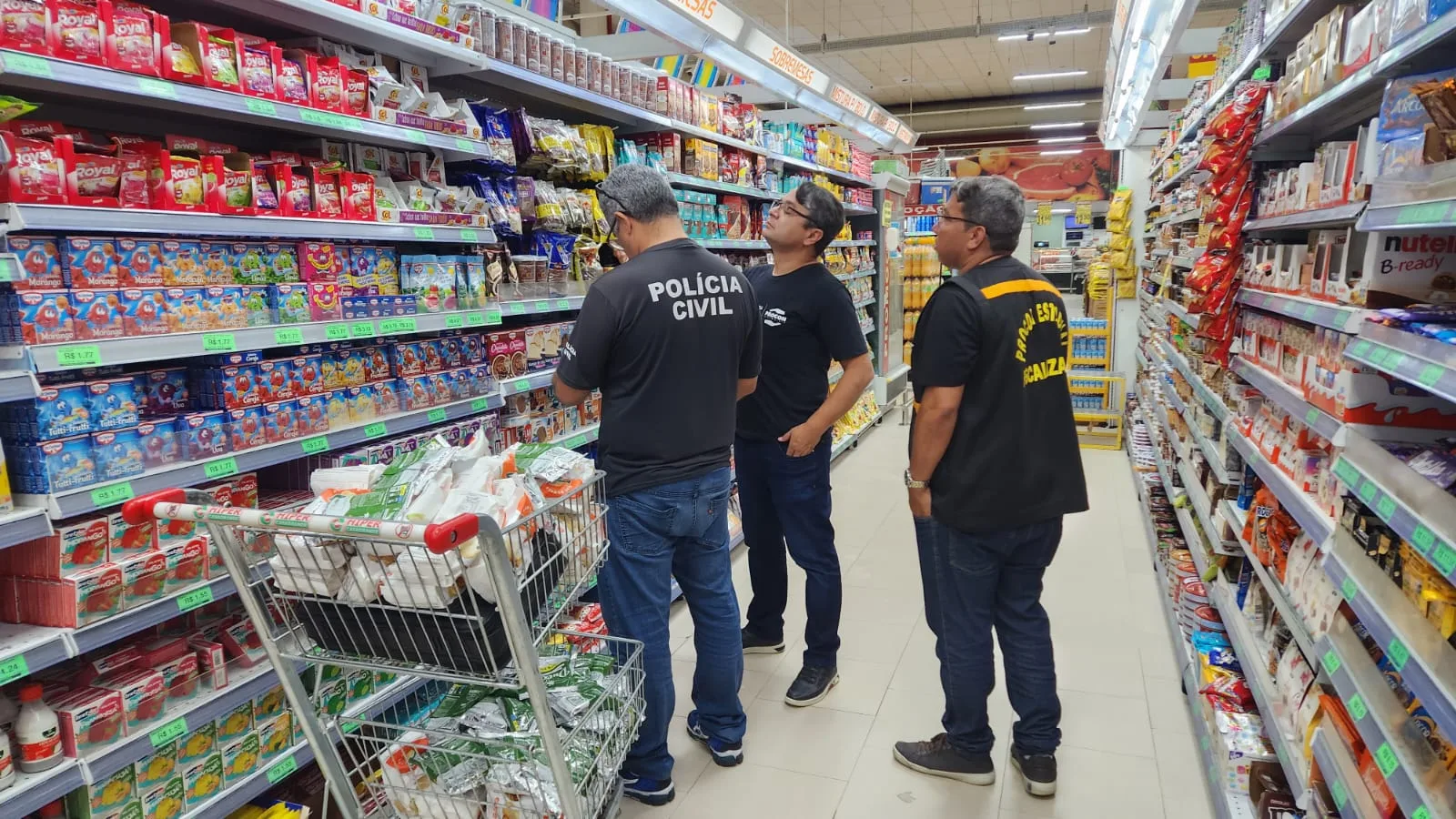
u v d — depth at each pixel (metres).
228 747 1.99
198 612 2.09
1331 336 1.77
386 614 1.47
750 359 2.55
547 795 1.71
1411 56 1.53
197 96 1.78
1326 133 2.61
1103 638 3.52
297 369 2.13
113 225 1.62
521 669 1.43
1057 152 25.53
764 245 5.15
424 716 2.02
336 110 2.15
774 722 2.92
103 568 1.67
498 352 2.87
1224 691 2.47
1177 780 2.54
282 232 1.98
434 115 2.50
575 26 8.60
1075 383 7.30
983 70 20.19
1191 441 3.93
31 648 1.56
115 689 1.74
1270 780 2.05
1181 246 4.26
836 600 3.04
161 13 2.09
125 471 1.73
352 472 1.62
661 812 2.45
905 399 8.03
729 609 2.57
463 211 2.63
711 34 4.04
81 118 2.03
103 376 1.77
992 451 2.24
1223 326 2.86
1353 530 1.57
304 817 2.14
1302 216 2.13
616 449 2.29
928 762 2.59
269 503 2.22
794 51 5.05
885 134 8.02
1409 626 1.23
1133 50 4.61
